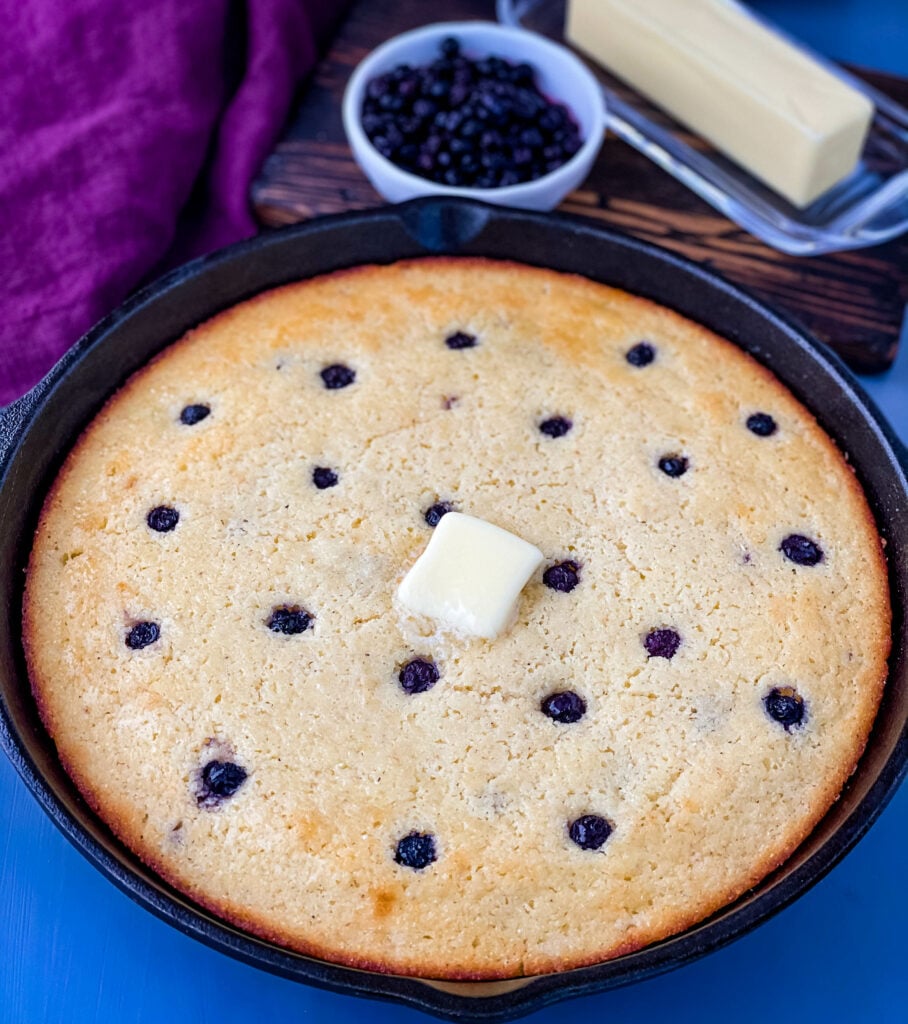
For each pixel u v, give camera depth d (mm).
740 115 707
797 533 578
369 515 570
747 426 600
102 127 675
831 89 700
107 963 568
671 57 719
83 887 578
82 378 582
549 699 546
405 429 589
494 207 612
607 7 734
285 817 527
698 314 621
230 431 587
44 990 564
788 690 552
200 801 531
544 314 619
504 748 538
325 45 773
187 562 563
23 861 582
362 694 543
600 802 534
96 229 662
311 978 491
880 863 593
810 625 560
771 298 689
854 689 555
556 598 559
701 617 560
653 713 545
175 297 600
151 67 689
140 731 539
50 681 549
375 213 612
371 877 521
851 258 701
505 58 728
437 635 551
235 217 702
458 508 573
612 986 492
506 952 518
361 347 608
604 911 522
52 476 583
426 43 721
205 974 568
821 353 592
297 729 539
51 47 687
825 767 543
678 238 704
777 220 711
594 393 600
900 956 581
